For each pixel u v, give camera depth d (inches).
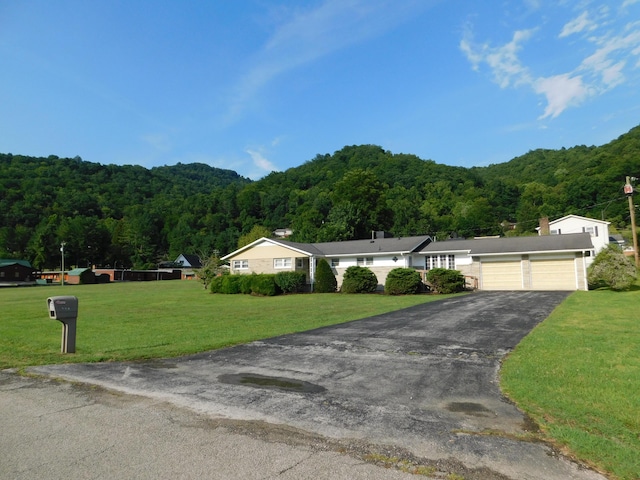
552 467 130.8
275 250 1205.7
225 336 393.1
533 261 985.5
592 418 169.9
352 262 1192.8
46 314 654.5
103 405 197.6
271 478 125.3
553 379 223.0
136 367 275.3
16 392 221.9
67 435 160.9
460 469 130.0
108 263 3607.3
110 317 587.5
